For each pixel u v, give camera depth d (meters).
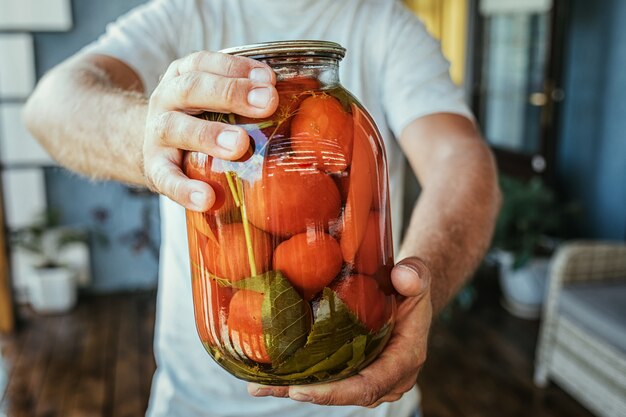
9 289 3.55
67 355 3.28
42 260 4.10
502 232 3.47
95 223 4.20
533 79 3.89
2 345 3.41
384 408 0.94
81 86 0.71
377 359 0.55
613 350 2.37
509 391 2.78
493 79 4.43
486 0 4.39
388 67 0.92
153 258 4.30
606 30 3.41
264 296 0.47
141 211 4.23
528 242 3.40
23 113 0.80
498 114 4.39
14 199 4.07
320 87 0.49
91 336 3.53
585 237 3.69
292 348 0.48
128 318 3.79
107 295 4.20
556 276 2.71
